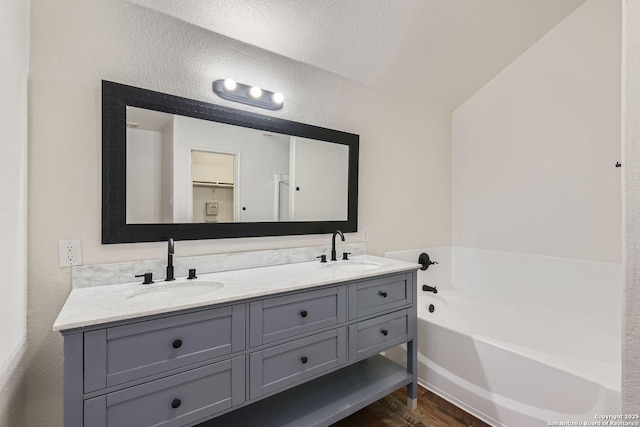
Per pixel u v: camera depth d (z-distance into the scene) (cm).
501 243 265
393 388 179
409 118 267
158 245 155
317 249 211
